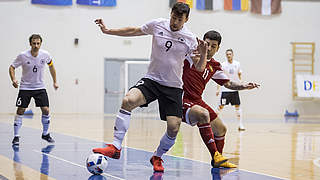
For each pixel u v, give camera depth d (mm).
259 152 9508
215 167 7156
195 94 7188
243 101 28953
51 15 27219
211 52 7109
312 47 29297
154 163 6730
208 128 7012
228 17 28828
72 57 27469
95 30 27781
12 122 17984
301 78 28250
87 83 27703
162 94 6355
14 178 5805
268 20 29156
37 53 10234
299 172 6863
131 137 12469
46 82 26984
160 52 6246
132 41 28234
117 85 28281
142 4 28281
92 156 6176
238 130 15922
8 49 26562
